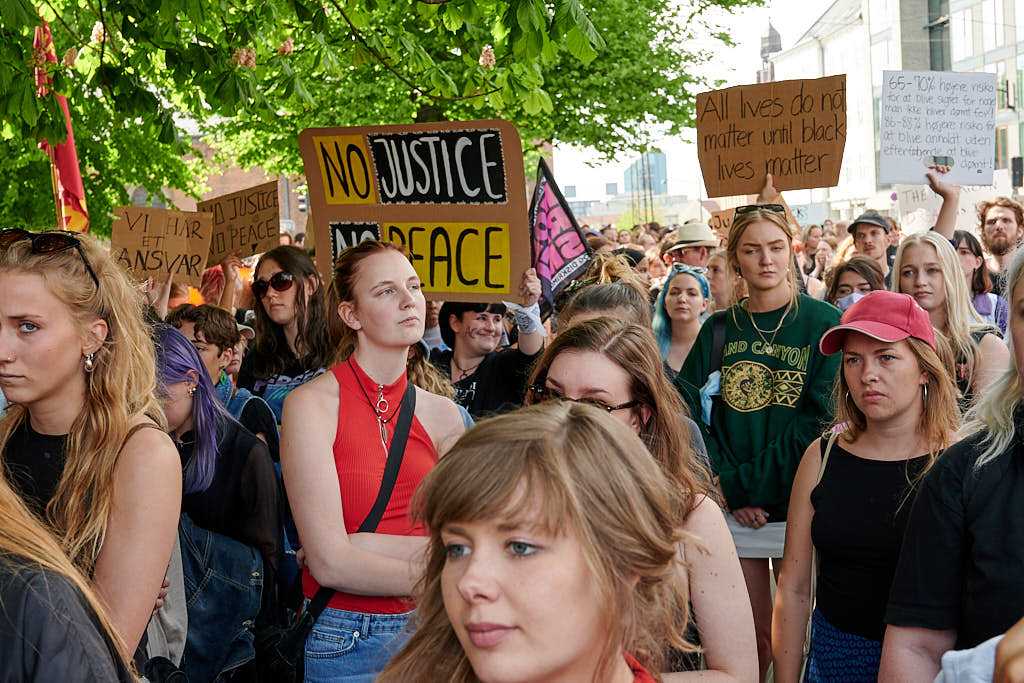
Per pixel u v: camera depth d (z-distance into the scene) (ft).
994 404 8.81
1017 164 79.61
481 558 5.36
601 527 5.43
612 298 13.53
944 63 138.82
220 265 31.30
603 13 64.28
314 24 23.48
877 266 23.18
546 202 20.94
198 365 13.52
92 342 9.28
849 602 11.72
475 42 24.72
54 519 9.12
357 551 11.62
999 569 8.52
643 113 66.49
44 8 26.05
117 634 6.75
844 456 11.98
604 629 5.45
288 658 11.81
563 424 5.61
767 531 16.44
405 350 12.42
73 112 45.65
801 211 119.44
